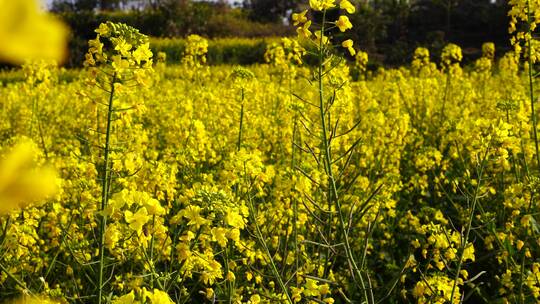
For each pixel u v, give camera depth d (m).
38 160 5.59
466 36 36.41
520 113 5.83
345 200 5.14
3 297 3.53
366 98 9.01
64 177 5.69
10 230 3.78
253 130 7.24
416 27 38.88
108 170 3.00
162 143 8.10
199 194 2.73
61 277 4.29
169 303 1.92
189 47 8.79
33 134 7.82
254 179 3.78
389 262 5.30
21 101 10.59
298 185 4.05
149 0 41.69
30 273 4.06
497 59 25.03
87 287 4.03
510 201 4.60
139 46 2.95
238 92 5.95
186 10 38.56
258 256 4.01
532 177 4.50
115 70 2.90
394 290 4.74
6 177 0.33
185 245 2.75
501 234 4.50
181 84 12.21
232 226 2.93
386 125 7.23
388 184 5.59
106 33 2.99
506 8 35.06
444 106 10.20
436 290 3.56
